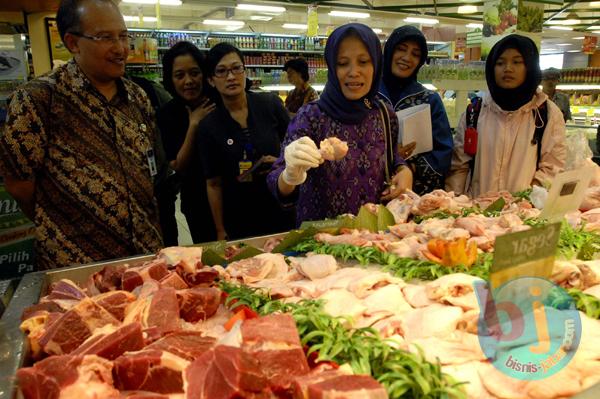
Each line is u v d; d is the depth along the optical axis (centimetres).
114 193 222
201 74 349
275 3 862
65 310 140
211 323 135
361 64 235
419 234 196
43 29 500
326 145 203
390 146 263
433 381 100
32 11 495
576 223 207
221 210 340
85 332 121
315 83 854
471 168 351
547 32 1430
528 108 320
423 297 140
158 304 127
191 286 154
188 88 347
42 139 209
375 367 105
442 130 329
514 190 325
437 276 155
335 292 143
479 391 109
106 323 124
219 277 159
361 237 201
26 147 205
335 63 238
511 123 324
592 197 244
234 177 329
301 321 117
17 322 133
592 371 115
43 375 100
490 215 234
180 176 370
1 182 378
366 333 120
